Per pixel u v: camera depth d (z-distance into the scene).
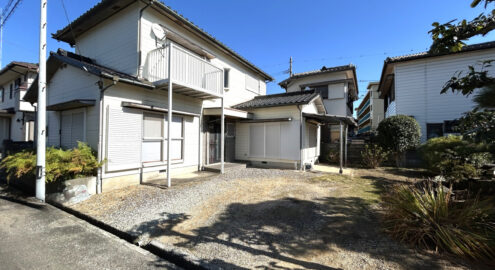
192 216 3.76
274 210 3.99
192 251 2.67
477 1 2.04
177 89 6.50
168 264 2.54
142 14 6.50
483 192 4.24
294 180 6.52
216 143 8.91
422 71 10.21
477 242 2.36
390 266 2.30
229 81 10.11
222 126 7.53
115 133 5.34
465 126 3.05
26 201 4.66
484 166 5.05
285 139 8.80
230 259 2.50
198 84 6.79
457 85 2.39
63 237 3.17
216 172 7.62
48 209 4.32
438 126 9.89
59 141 6.48
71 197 4.45
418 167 9.18
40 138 4.59
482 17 2.05
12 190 5.55
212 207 4.18
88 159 4.93
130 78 5.83
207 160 8.34
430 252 2.54
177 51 6.15
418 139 8.87
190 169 7.56
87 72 5.48
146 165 6.09
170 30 7.41
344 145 10.79
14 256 2.65
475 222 2.68
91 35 7.77
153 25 6.80
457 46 2.27
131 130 5.68
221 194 4.99
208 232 3.18
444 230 2.57
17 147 8.47
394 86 11.17
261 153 9.34
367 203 4.31
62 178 4.58
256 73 12.41
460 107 9.55
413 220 2.87
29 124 10.91
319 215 3.72
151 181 6.12
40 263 2.51
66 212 4.18
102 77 5.00
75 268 2.42
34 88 7.28
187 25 7.61
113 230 3.33
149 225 3.40
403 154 9.36
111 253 2.75
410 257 2.45
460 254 2.41
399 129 8.85
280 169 8.55
